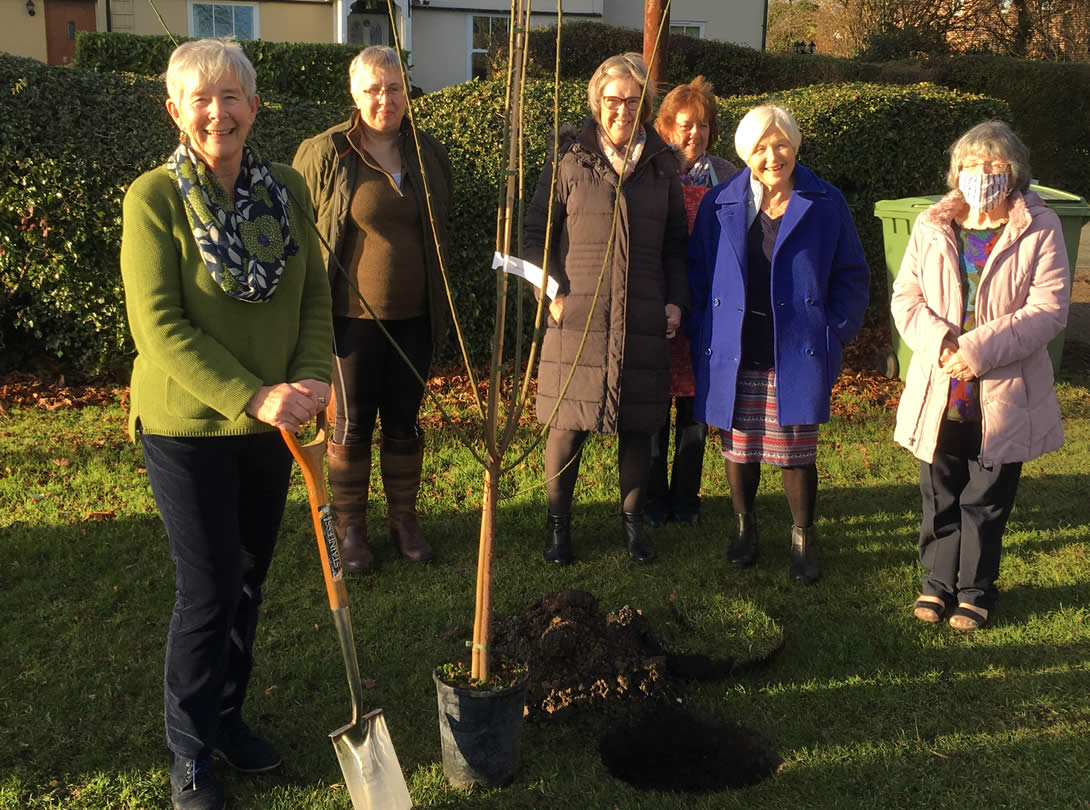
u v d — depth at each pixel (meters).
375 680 3.21
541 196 4.13
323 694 3.12
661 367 4.03
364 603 3.71
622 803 2.63
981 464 3.46
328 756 2.80
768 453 3.97
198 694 2.46
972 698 3.15
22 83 5.86
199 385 2.30
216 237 2.32
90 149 5.92
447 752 2.65
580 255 3.94
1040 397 3.49
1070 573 4.06
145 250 2.31
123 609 3.59
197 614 2.43
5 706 2.97
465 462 5.23
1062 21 24.52
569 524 4.18
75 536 4.16
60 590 3.72
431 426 5.74
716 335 3.96
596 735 2.94
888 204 6.75
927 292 3.57
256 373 2.45
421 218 3.86
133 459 5.11
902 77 17.36
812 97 7.77
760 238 3.90
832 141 7.46
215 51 2.29
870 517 4.71
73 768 2.71
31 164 5.75
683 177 4.58
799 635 3.56
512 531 4.45
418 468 4.12
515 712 2.63
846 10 24.64
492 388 2.56
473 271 6.54
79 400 6.00
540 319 2.52
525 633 3.30
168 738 2.50
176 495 2.40
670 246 4.16
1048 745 2.88
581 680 3.09
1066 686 3.20
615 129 3.89
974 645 3.48
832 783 2.73
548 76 13.40
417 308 3.90
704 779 2.82
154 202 2.32
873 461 5.51
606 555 4.23
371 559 4.00
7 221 5.84
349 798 2.61
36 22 16.45
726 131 7.27
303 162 3.84
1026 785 2.71
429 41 18.23
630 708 3.05
